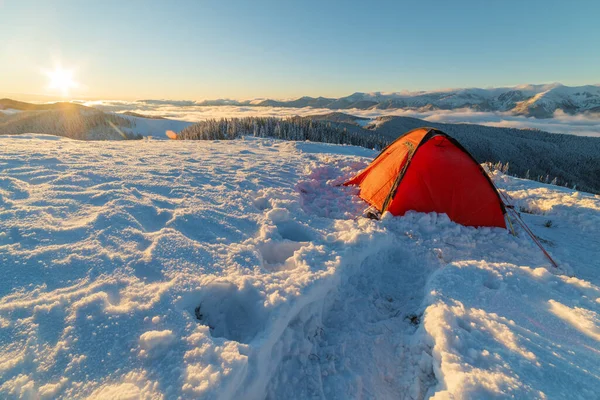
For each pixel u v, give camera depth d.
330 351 2.81
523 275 3.44
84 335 2.12
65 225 3.70
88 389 1.77
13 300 2.38
